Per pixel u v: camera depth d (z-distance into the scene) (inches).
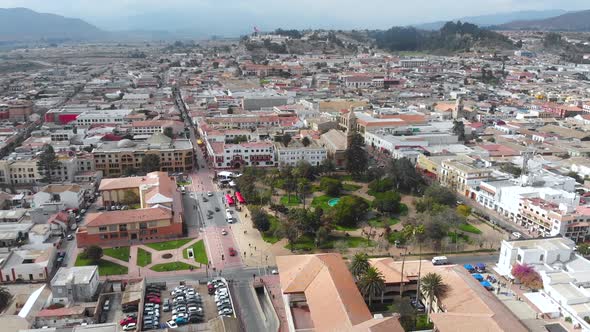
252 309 7106.3
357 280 7229.3
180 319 6638.8
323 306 6205.7
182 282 7775.6
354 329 5551.2
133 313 6875.0
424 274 7253.9
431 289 6633.9
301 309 6811.0
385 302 7283.5
